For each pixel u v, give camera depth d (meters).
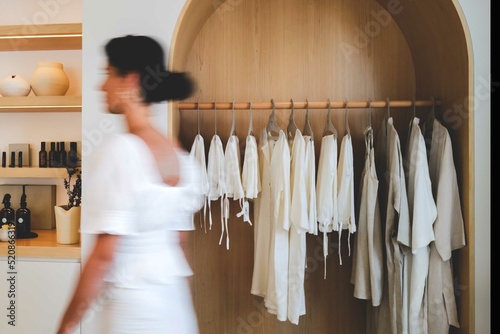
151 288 1.05
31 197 2.19
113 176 1.01
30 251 1.74
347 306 2.10
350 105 1.84
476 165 1.61
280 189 1.71
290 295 1.75
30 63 2.27
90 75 1.70
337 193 1.80
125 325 1.04
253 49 2.12
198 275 2.15
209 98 2.14
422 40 1.93
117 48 1.13
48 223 2.19
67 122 2.26
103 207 1.01
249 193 1.79
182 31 1.75
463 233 1.62
